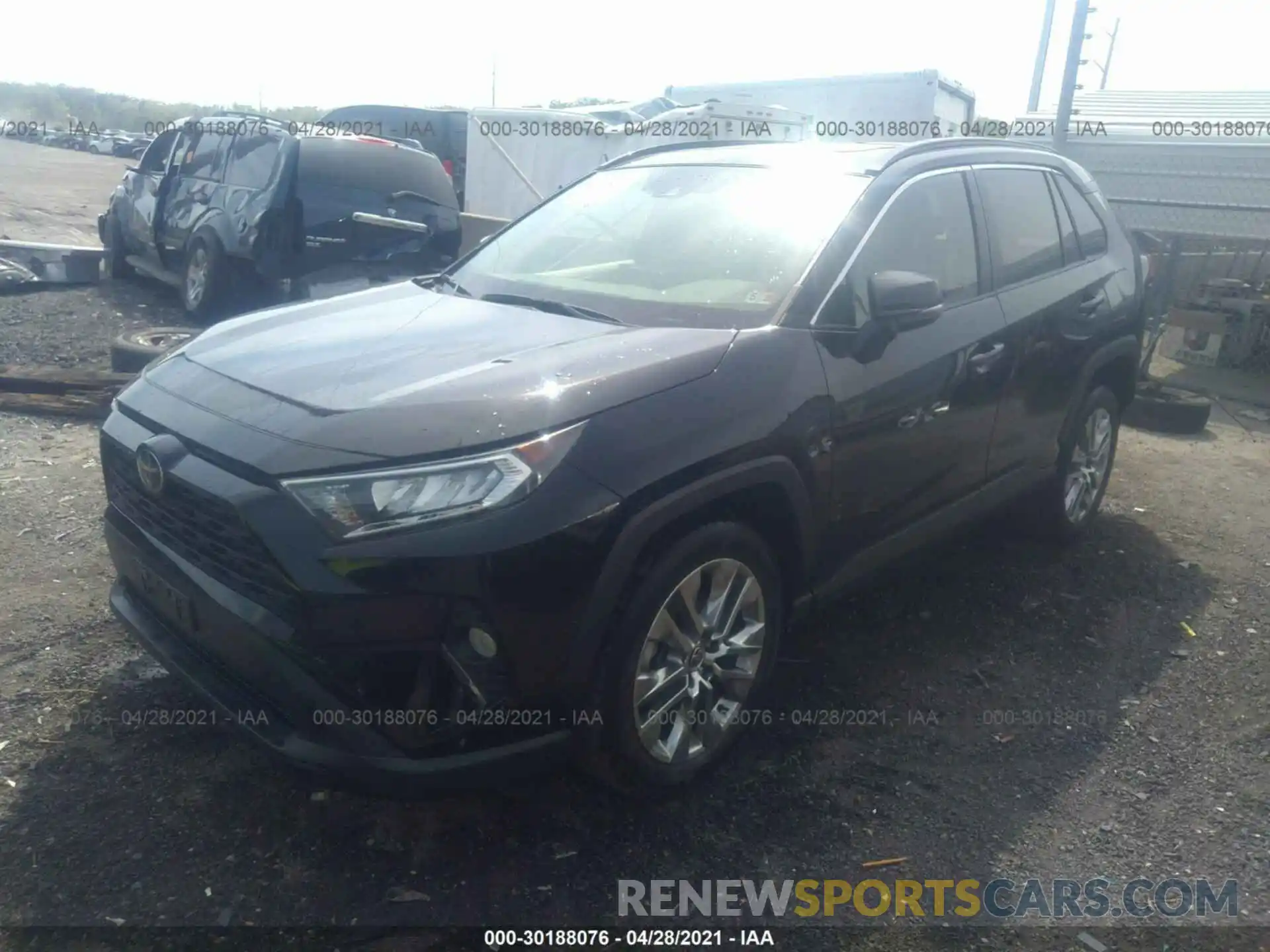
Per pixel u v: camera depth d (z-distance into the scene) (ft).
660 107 50.44
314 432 8.81
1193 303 33.99
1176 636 14.49
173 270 34.40
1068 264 15.74
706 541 9.84
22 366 25.61
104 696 11.66
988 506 14.28
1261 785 11.15
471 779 8.71
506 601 8.43
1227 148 31.65
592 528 8.71
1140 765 11.44
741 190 13.23
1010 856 9.93
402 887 9.17
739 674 10.75
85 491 17.49
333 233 29.30
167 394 10.36
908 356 11.94
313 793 10.25
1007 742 11.76
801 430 10.52
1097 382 16.97
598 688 9.30
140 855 9.33
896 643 13.89
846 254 11.71
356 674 8.43
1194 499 20.44
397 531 8.28
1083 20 33.27
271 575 8.52
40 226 57.26
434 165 31.65
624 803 10.37
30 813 9.77
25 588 13.97
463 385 9.25
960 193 13.82
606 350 10.12
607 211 14.06
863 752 11.43
